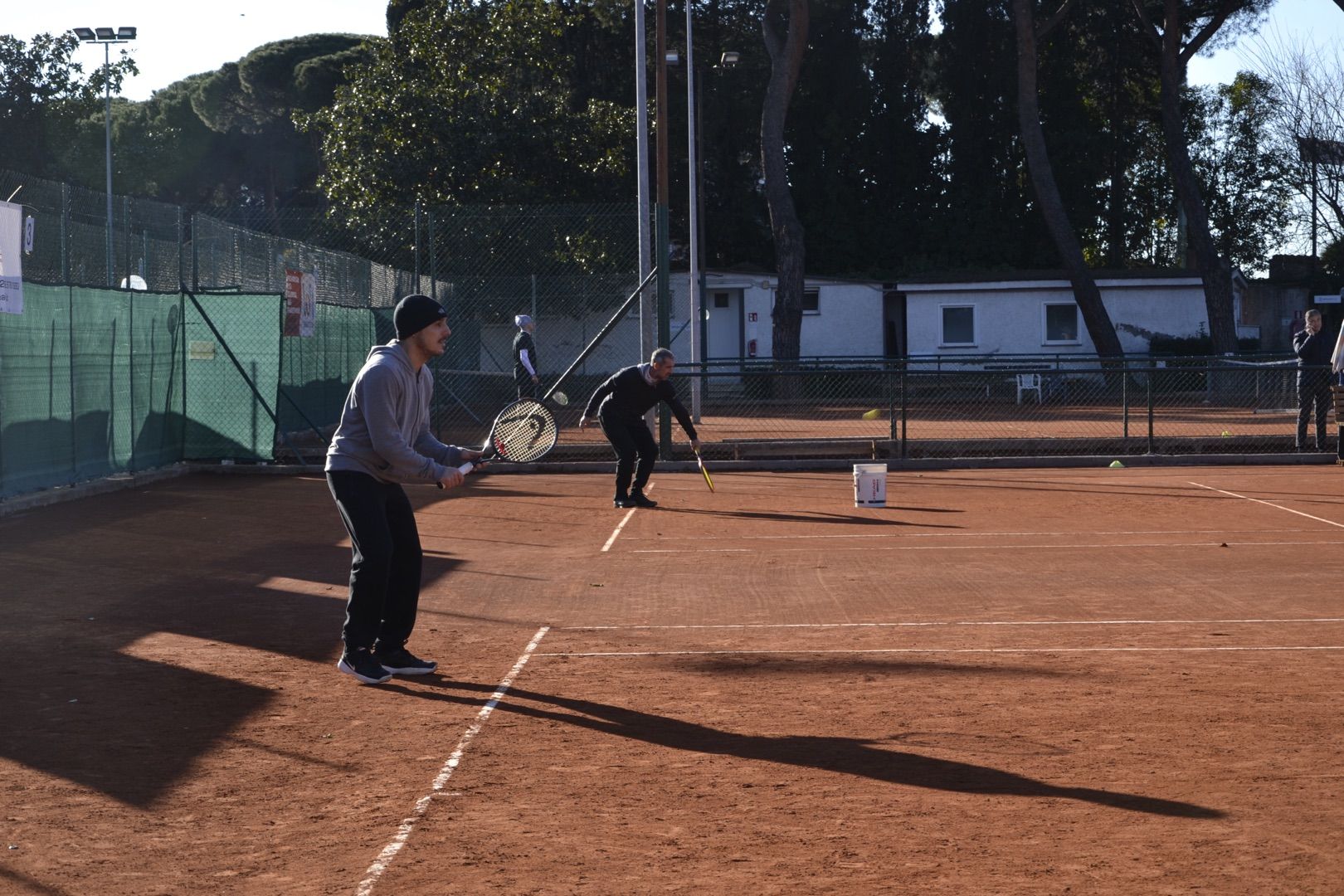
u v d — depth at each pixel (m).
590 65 50.00
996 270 47.19
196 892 4.21
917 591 9.70
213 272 23.03
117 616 8.90
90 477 16.89
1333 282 50.00
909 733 5.95
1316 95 53.34
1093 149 53.03
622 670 7.27
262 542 12.50
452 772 5.46
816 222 52.75
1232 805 4.91
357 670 6.98
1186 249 51.03
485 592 9.80
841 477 18.75
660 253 20.25
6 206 13.75
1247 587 9.66
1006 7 52.06
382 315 27.48
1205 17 44.00
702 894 4.12
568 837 4.68
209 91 66.81
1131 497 15.69
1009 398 34.12
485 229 32.00
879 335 43.53
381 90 37.66
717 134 51.25
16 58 51.16
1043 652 7.60
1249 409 28.77
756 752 5.70
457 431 24.83
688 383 28.91
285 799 5.14
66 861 4.48
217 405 19.50
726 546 12.09
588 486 17.64
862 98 52.41
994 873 4.27
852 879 4.23
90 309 16.83
